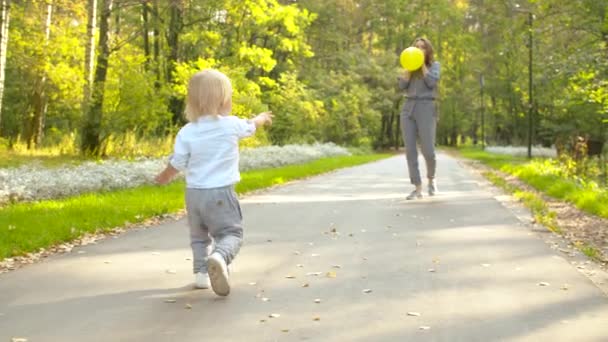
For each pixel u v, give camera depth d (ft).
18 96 105.29
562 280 18.17
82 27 96.58
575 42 81.30
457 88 257.14
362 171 70.33
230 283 17.84
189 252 22.43
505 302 15.88
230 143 16.44
